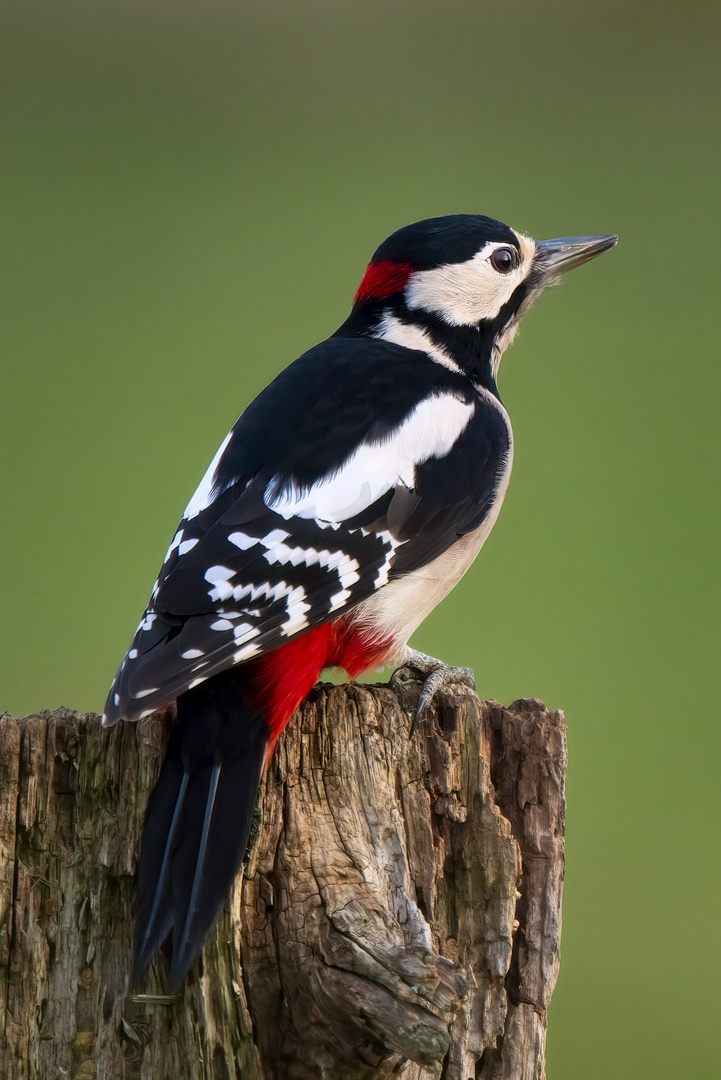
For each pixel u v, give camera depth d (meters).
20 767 5.13
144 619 5.28
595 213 21.52
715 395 17.91
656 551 15.19
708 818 12.20
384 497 6.08
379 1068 4.75
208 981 4.81
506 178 23.25
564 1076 9.57
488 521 6.70
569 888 11.68
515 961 5.41
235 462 6.02
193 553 5.52
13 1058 4.99
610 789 12.67
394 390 6.50
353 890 4.96
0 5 29.09
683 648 13.76
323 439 6.13
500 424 6.89
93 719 5.18
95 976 5.03
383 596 6.23
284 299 19.62
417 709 5.47
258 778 5.08
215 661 5.09
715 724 12.99
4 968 5.03
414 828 5.34
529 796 5.49
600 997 10.55
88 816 5.14
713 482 16.42
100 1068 4.93
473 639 13.85
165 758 5.10
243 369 18.06
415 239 7.30
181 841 4.89
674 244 21.20
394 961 4.66
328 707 5.40
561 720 5.54
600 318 19.72
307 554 5.72
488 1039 5.28
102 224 21.81
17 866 5.09
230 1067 4.80
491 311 7.39
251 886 5.00
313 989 4.72
